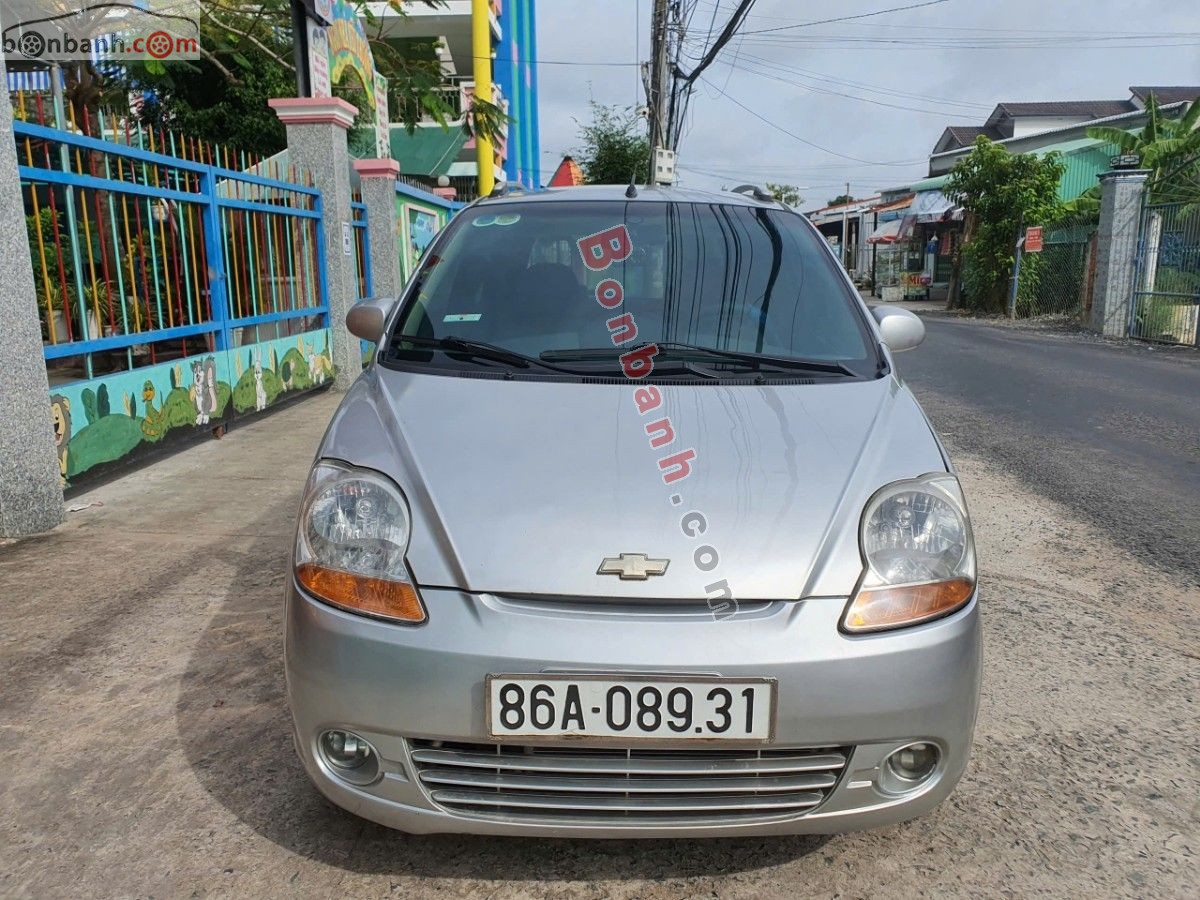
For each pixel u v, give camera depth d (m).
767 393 2.46
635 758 1.87
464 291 2.95
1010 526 4.81
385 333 2.86
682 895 2.10
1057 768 2.62
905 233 27.70
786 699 1.83
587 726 1.83
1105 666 3.26
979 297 20.91
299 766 2.58
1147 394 8.86
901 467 2.16
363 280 10.24
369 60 11.05
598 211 3.27
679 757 1.87
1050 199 19.66
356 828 2.32
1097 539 4.61
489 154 19.66
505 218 3.27
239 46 12.87
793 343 2.77
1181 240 13.82
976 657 2.00
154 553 4.22
